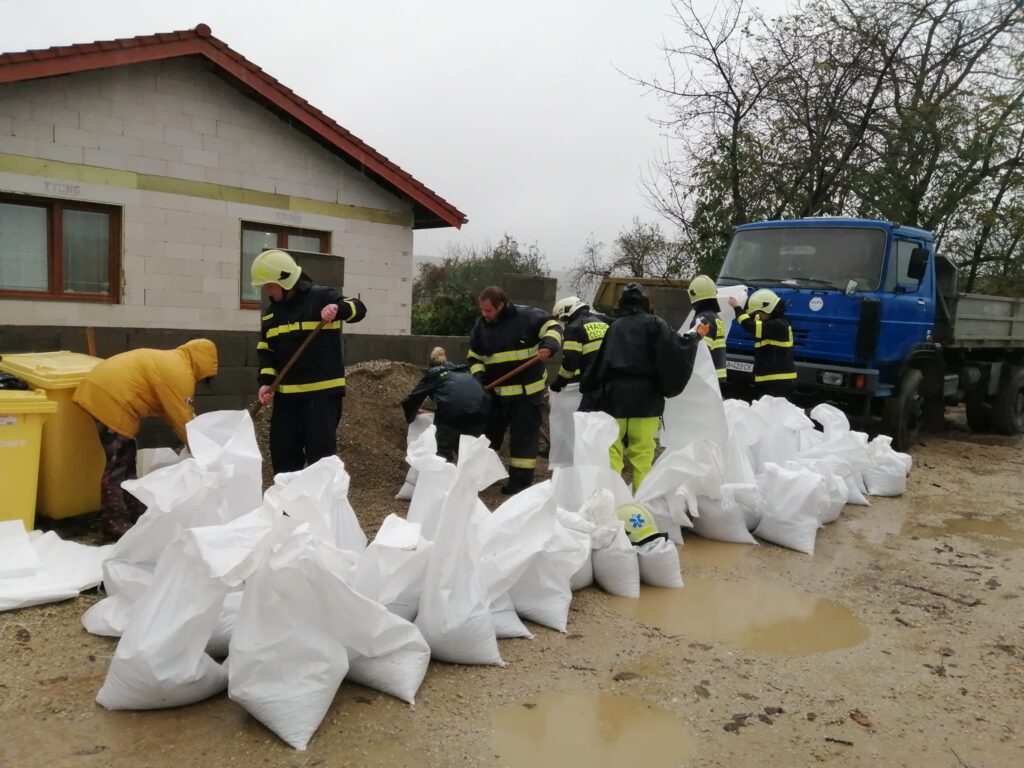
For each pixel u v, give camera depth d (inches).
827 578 192.9
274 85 337.4
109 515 177.8
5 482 169.3
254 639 109.0
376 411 289.4
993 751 117.7
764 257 354.3
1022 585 193.8
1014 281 780.6
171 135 320.8
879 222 328.8
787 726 122.0
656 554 177.0
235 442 161.6
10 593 142.8
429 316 617.9
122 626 131.6
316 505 125.3
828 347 325.1
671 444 231.9
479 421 236.7
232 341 273.4
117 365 177.2
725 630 157.9
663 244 879.1
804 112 545.0
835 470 257.4
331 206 375.6
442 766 105.4
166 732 108.3
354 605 114.2
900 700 132.5
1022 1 608.1
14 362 195.5
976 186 661.9
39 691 117.0
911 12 600.7
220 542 110.1
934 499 283.9
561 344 242.8
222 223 339.3
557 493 191.6
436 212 403.5
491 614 143.9
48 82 287.6
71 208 300.7
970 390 437.4
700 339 221.9
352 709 116.7
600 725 118.6
